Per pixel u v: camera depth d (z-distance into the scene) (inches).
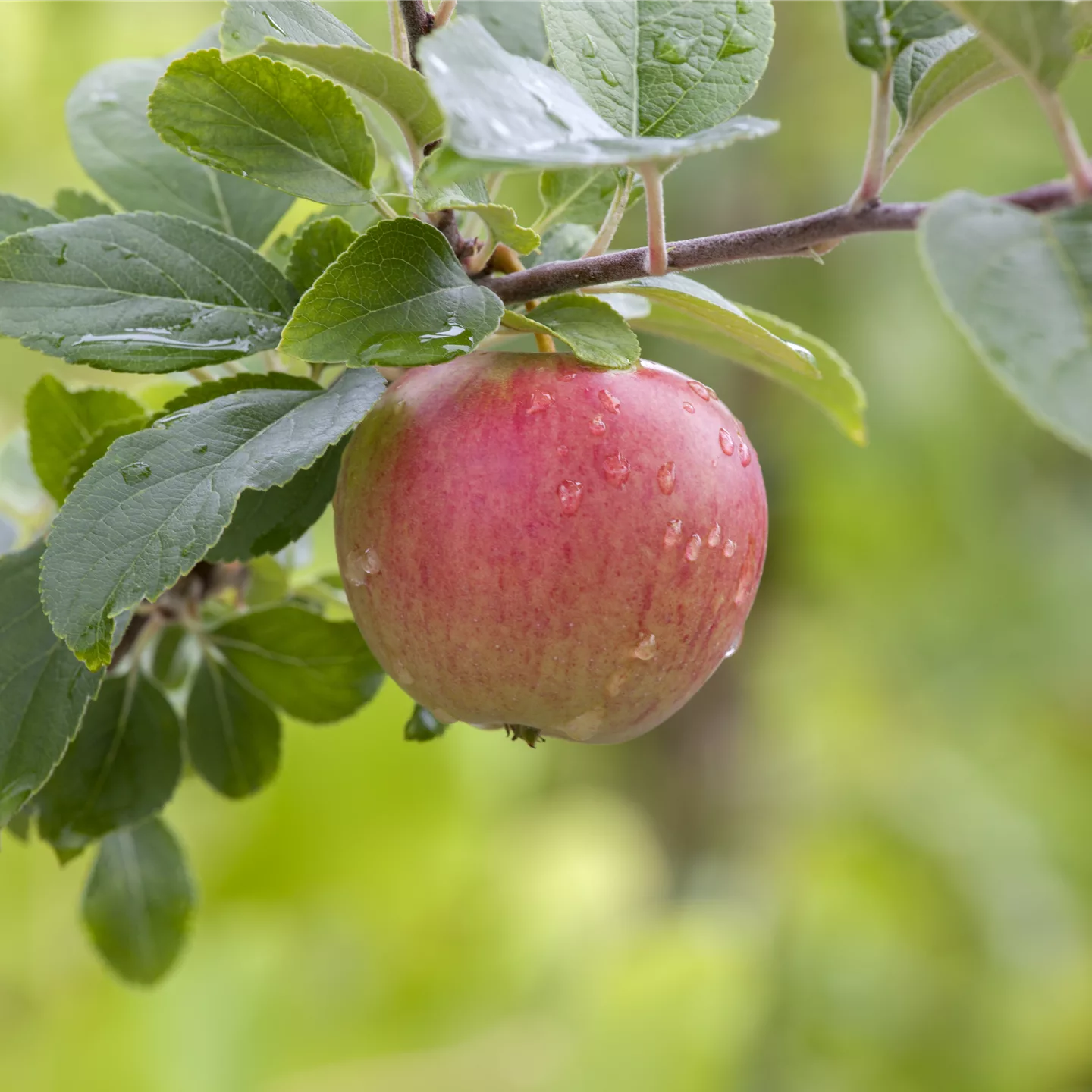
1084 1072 84.4
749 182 71.4
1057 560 94.8
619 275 32.0
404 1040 72.6
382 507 31.9
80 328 31.9
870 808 90.8
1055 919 87.4
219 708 34.5
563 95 30.6
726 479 32.2
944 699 95.3
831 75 72.2
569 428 31.7
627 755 87.1
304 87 31.7
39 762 31.9
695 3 32.6
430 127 31.8
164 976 35.6
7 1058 63.2
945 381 77.0
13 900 61.6
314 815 63.0
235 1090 66.4
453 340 31.1
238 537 32.6
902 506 82.2
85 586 30.9
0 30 61.6
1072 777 97.5
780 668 89.2
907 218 31.5
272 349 32.3
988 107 73.1
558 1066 73.8
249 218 34.4
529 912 78.5
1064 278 29.8
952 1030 81.3
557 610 31.7
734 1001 77.4
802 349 32.5
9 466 37.0
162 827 35.5
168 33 64.8
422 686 32.4
